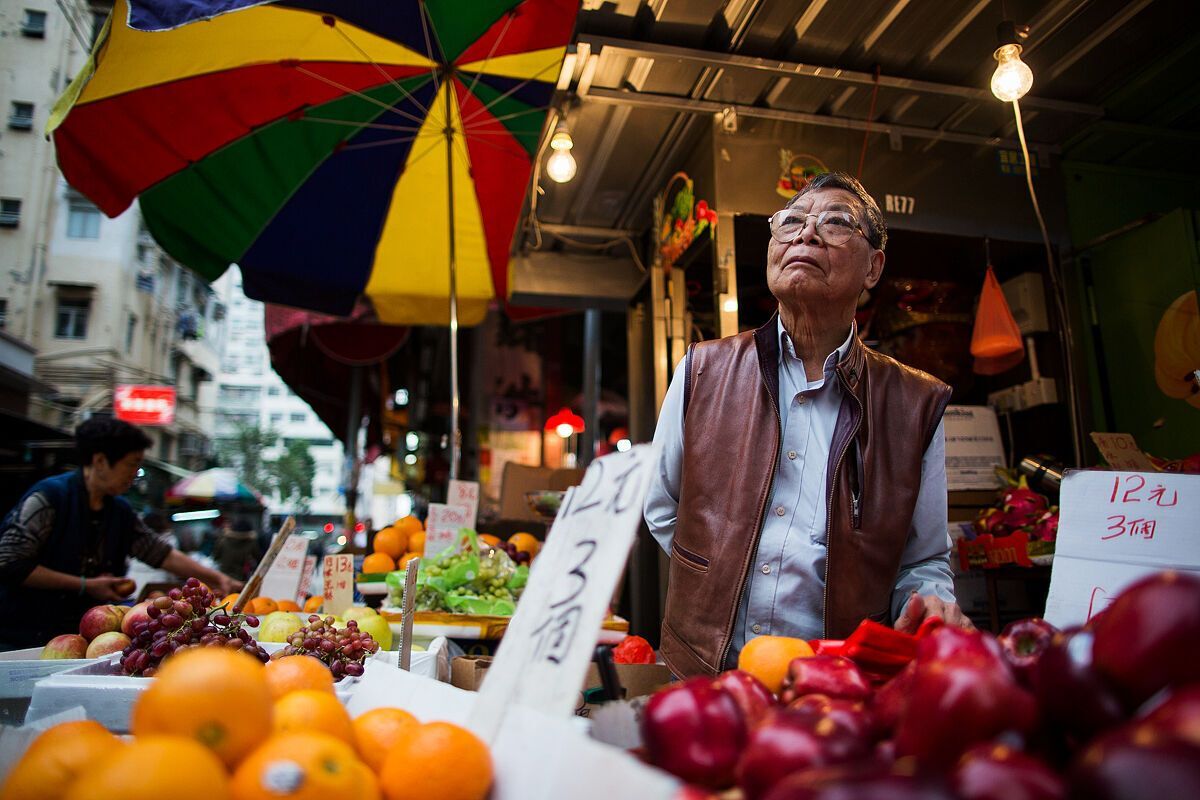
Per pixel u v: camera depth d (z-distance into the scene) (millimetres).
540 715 765
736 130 3518
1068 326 3645
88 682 1226
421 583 2652
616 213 4465
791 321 1760
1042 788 483
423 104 3469
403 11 2881
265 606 2666
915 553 1763
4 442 9430
